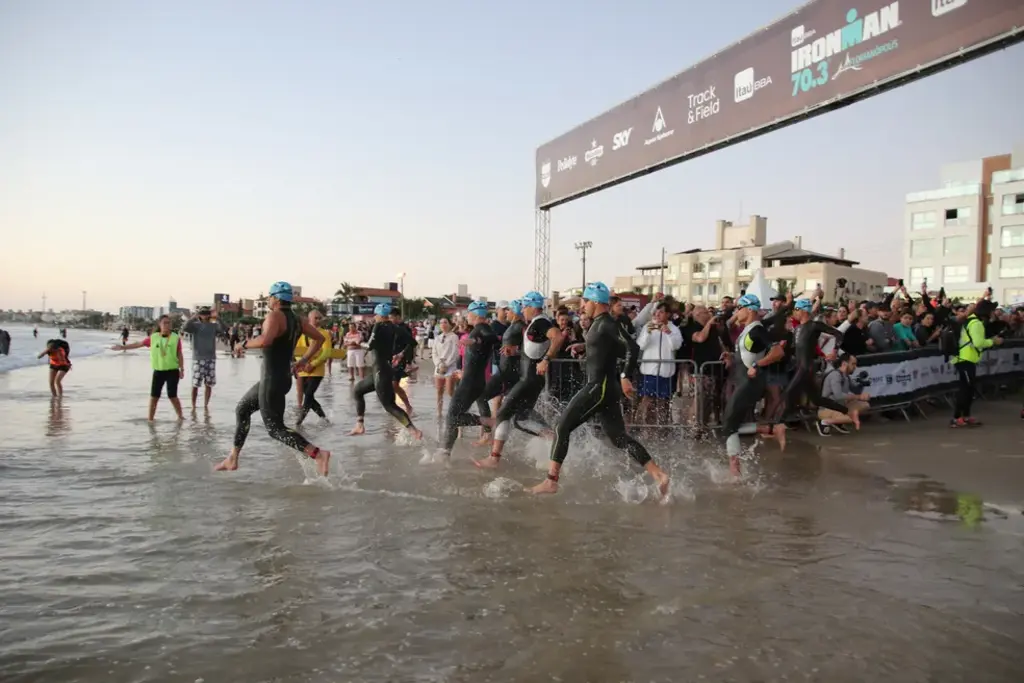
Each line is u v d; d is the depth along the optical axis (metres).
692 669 3.03
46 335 108.62
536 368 7.07
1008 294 50.19
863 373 9.75
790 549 4.60
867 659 3.12
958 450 8.05
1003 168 53.25
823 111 11.60
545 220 21.70
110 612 3.54
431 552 4.48
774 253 65.38
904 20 10.01
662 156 15.33
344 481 6.43
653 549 4.59
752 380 6.65
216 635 3.30
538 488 6.02
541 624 3.46
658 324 9.32
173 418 10.66
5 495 5.82
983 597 3.81
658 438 9.02
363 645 3.22
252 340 6.38
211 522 5.08
